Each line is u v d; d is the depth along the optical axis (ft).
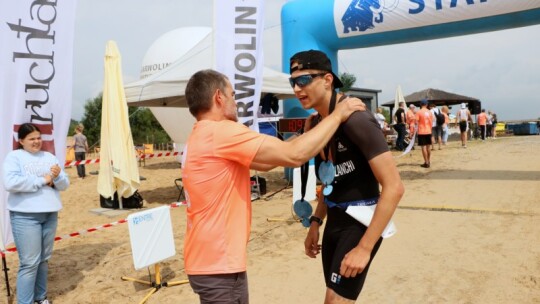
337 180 7.18
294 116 33.22
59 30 13.67
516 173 31.89
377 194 7.30
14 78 12.94
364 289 13.28
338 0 30.17
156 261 13.91
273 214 23.95
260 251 17.66
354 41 30.68
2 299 14.32
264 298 13.19
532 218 19.63
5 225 13.19
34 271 12.49
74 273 16.34
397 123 55.83
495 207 21.99
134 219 13.37
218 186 6.77
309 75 7.13
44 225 12.92
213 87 7.09
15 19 12.87
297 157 6.37
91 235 21.91
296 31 31.94
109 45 26.50
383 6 28.55
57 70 13.69
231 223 6.88
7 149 12.91
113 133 26.76
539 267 14.01
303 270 15.33
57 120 13.80
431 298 12.41
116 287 14.61
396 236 18.33
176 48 48.52
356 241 7.04
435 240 17.51
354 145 6.95
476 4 26.03
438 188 28.14
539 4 24.57
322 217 8.75
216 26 20.21
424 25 27.96
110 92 26.61
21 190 12.05
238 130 6.74
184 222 23.80
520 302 11.80
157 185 38.52
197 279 6.88
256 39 20.44
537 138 74.02
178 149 54.54
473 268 14.37
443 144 63.52
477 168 35.73
